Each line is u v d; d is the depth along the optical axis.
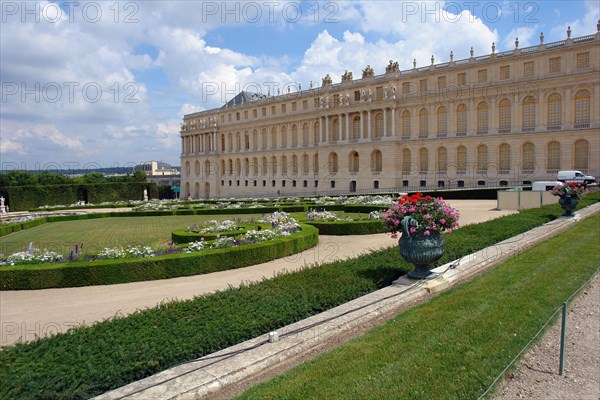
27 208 93.06
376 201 51.25
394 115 90.38
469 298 12.50
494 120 77.88
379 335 9.91
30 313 14.38
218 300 11.84
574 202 29.55
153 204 67.00
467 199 64.19
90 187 103.94
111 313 14.00
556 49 70.50
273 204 60.00
